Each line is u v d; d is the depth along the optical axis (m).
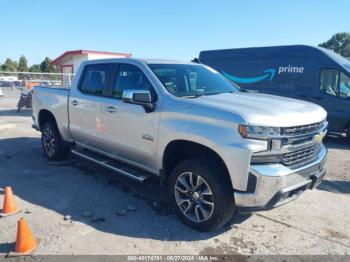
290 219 4.38
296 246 3.74
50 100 6.40
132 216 4.32
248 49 11.66
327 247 3.74
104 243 3.67
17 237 3.43
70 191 5.11
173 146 4.19
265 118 3.49
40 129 6.95
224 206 3.72
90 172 6.02
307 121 3.79
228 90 4.99
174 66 4.94
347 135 9.81
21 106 15.53
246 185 3.47
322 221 4.35
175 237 3.84
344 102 9.72
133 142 4.66
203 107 3.84
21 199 4.77
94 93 5.40
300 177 3.72
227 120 3.58
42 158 6.92
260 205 3.51
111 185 5.40
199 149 4.02
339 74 9.77
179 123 3.99
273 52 11.06
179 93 4.39
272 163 3.53
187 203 4.05
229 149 3.51
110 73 5.18
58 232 3.87
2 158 6.90
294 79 10.62
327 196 5.22
